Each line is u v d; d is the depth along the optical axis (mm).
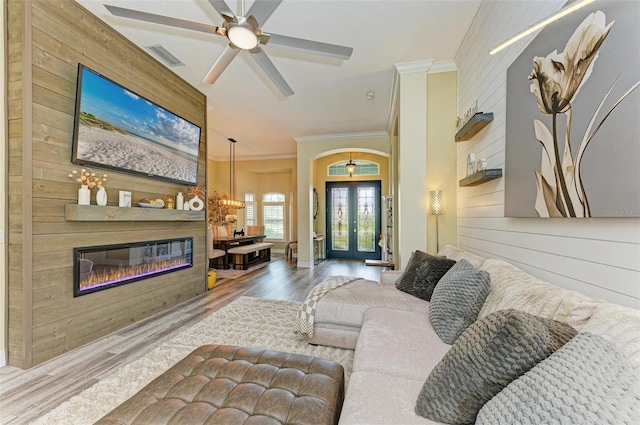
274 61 3396
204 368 1508
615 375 687
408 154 3518
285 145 7492
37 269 2207
